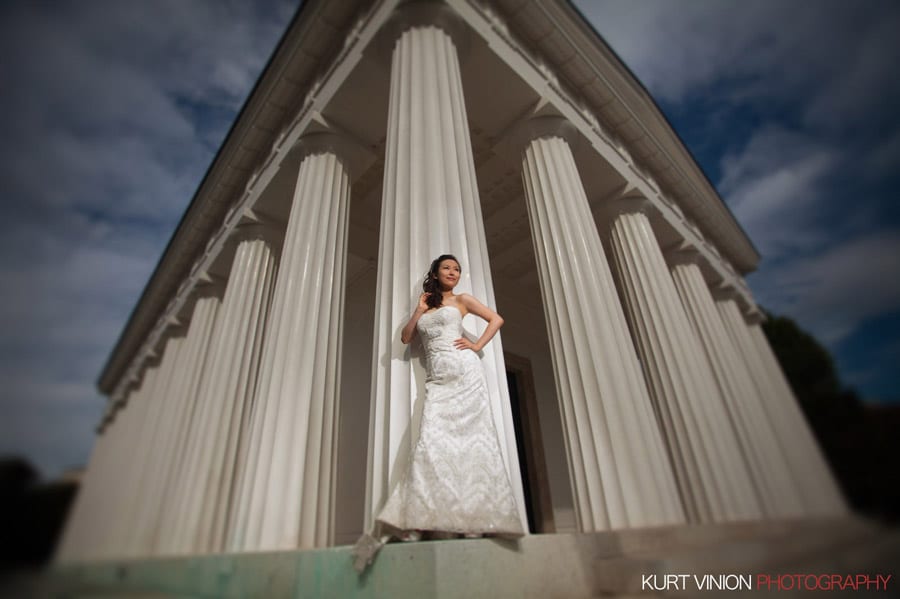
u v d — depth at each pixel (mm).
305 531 3674
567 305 4754
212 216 8633
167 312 9164
